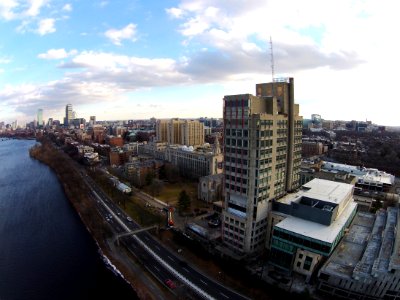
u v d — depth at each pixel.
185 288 109.75
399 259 103.69
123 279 120.81
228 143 134.62
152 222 174.50
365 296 100.69
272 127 129.75
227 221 139.38
